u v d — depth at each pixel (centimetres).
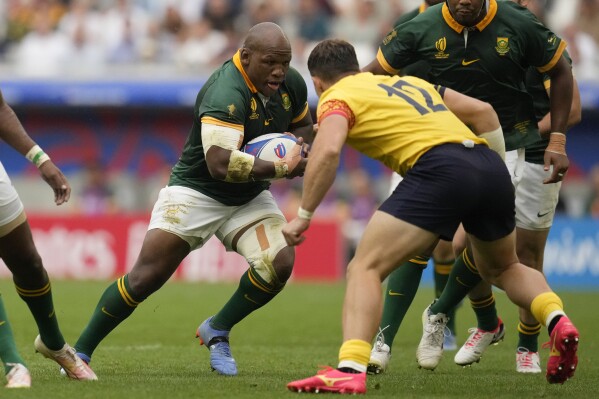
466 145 1988
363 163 7412
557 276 6038
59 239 6247
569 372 1966
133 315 4212
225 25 7806
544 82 2755
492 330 2675
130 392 1942
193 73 7350
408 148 1992
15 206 1941
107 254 6200
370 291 1939
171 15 7806
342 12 7875
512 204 2016
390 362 2858
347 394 1923
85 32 7806
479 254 2078
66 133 7556
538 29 2456
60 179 2045
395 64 2558
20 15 7950
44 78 7325
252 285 2358
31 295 2041
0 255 1983
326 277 6222
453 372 2600
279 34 2280
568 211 7325
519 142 2548
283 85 2394
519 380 2369
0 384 2038
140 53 7669
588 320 4194
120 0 7969
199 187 2347
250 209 2398
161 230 2325
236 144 2259
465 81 2498
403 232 1948
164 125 7538
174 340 3362
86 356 2338
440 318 2586
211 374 2386
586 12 7600
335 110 1986
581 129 7338
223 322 2417
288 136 2348
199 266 6181
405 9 7688
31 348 2975
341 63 2069
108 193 7019
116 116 7538
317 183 1934
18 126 2030
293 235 1953
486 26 2452
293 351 3108
